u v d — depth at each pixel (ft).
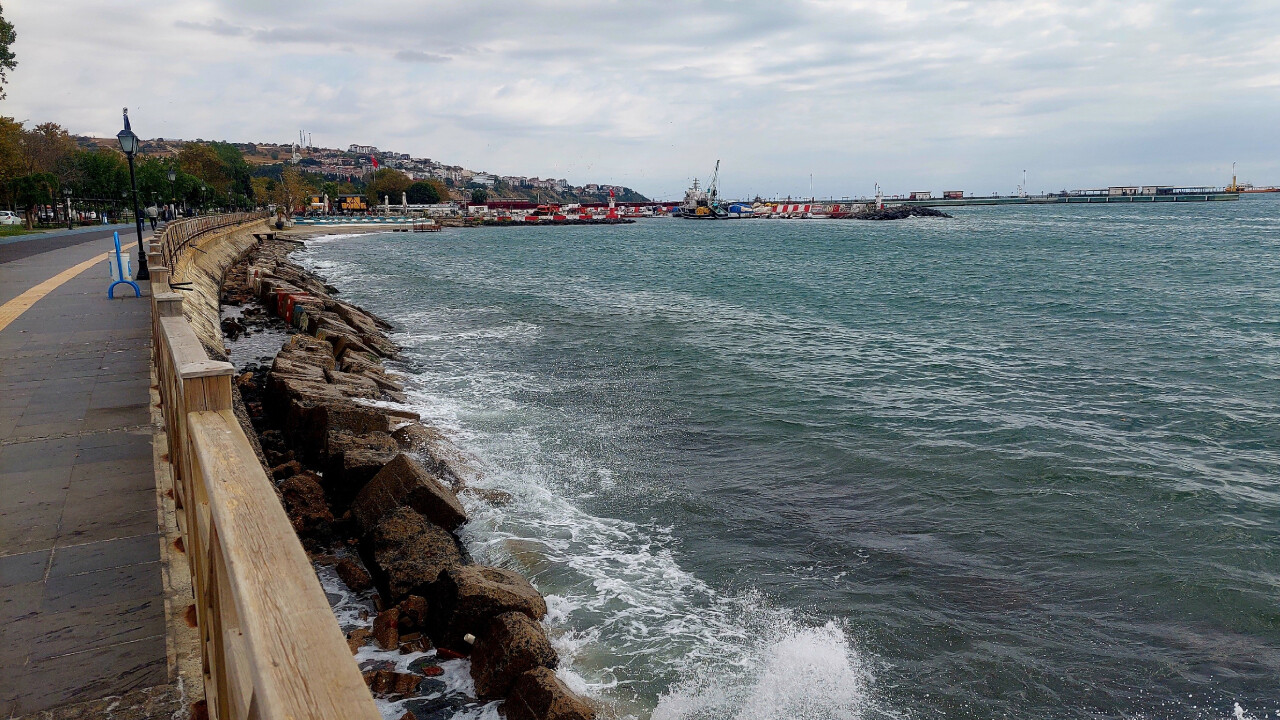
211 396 9.52
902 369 63.52
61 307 51.70
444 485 33.12
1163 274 145.59
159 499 18.93
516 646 20.40
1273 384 57.41
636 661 22.56
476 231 421.18
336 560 27.50
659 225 552.41
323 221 410.52
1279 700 21.66
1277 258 175.32
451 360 66.74
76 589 14.66
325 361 52.34
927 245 262.88
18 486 19.76
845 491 36.37
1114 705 21.47
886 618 25.41
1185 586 27.53
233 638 6.06
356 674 4.16
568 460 39.68
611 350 71.61
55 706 11.39
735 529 32.01
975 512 34.01
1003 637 24.52
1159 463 39.88
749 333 82.17
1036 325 88.79
